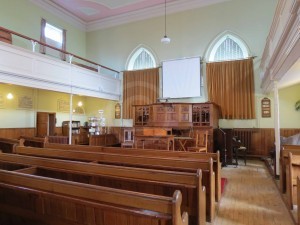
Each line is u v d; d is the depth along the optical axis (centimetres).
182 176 239
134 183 260
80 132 996
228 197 419
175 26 1011
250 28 882
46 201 204
